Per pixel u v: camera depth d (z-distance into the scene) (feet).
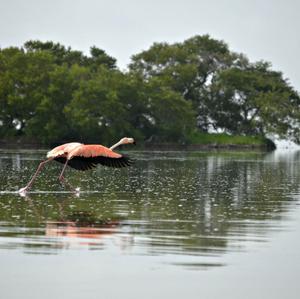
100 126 335.26
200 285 51.21
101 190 104.06
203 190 107.86
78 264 55.62
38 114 330.54
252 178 135.64
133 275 53.06
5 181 115.65
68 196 95.04
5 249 59.93
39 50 359.46
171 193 102.12
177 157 240.32
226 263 56.34
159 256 58.08
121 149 340.39
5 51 360.69
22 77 338.54
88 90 328.29
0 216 75.87
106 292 49.67
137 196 97.09
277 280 52.47
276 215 79.66
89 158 77.20
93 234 66.39
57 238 64.28
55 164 167.63
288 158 249.14
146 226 71.10
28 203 86.74
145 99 351.67
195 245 62.03
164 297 48.96
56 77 331.77
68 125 336.70
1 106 338.54
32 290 49.96
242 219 76.43
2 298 48.47
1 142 340.39
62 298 48.55
